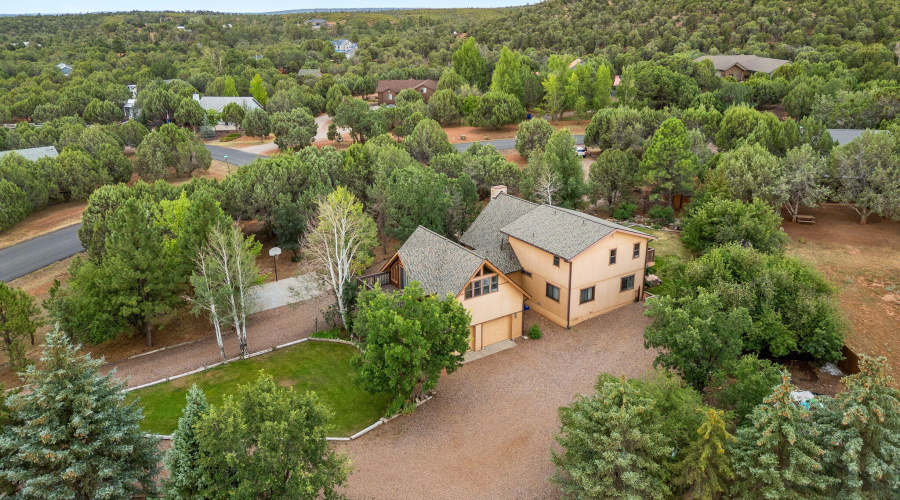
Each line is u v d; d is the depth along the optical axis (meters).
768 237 40.16
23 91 129.00
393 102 126.81
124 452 19.06
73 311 35.00
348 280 37.91
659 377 23.17
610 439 18.14
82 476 18.83
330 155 59.12
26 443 18.23
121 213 38.25
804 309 29.77
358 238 39.56
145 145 76.50
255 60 170.62
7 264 54.47
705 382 25.84
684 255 47.88
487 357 33.56
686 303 28.73
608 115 78.56
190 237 38.50
